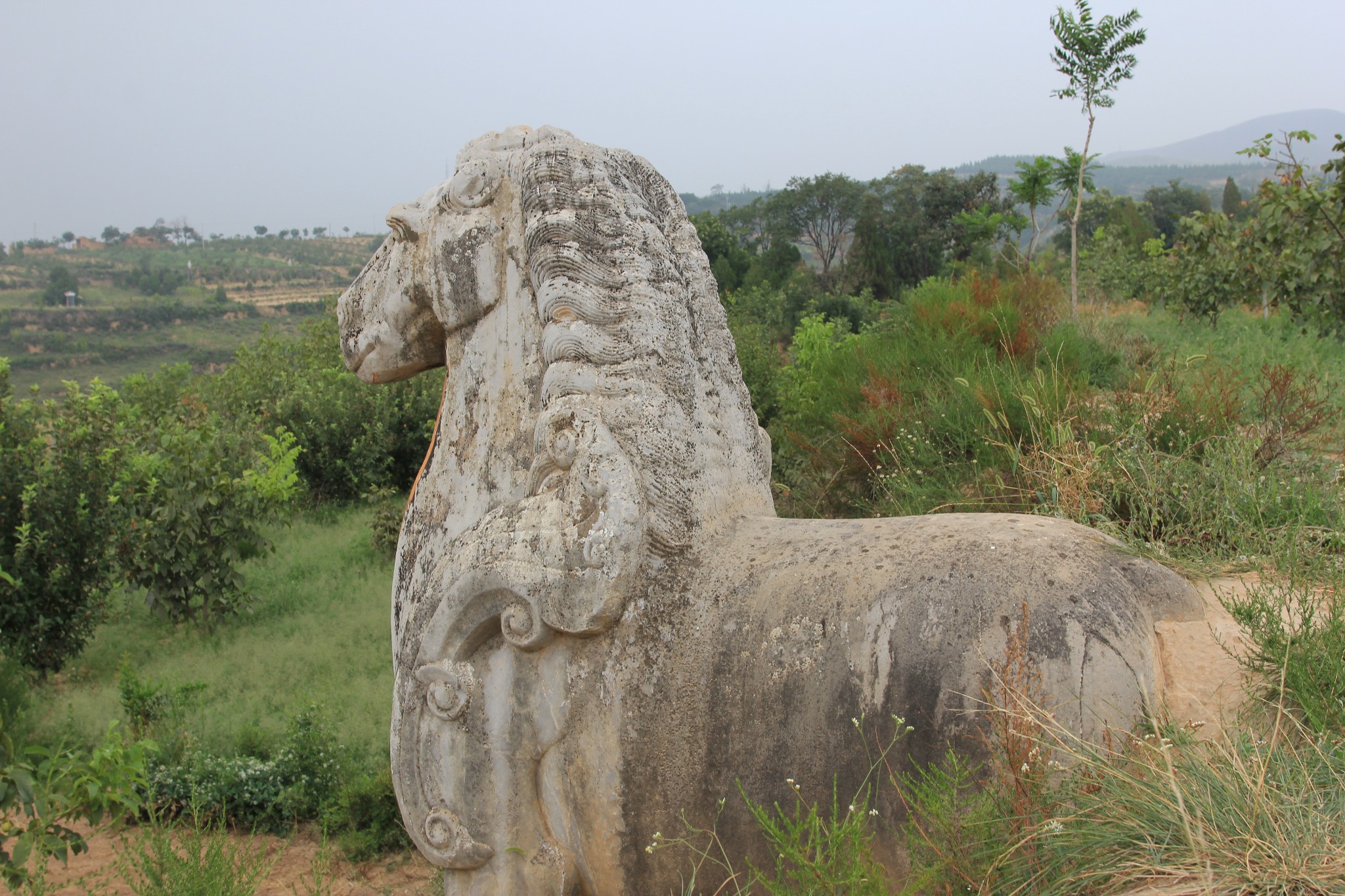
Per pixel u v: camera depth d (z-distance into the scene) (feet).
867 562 7.18
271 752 16.71
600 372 8.04
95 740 17.49
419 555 9.16
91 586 22.79
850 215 175.22
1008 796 6.01
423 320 9.73
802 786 6.76
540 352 8.67
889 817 6.48
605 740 7.50
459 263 9.00
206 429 28.04
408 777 8.28
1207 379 18.04
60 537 22.00
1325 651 6.75
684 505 7.84
